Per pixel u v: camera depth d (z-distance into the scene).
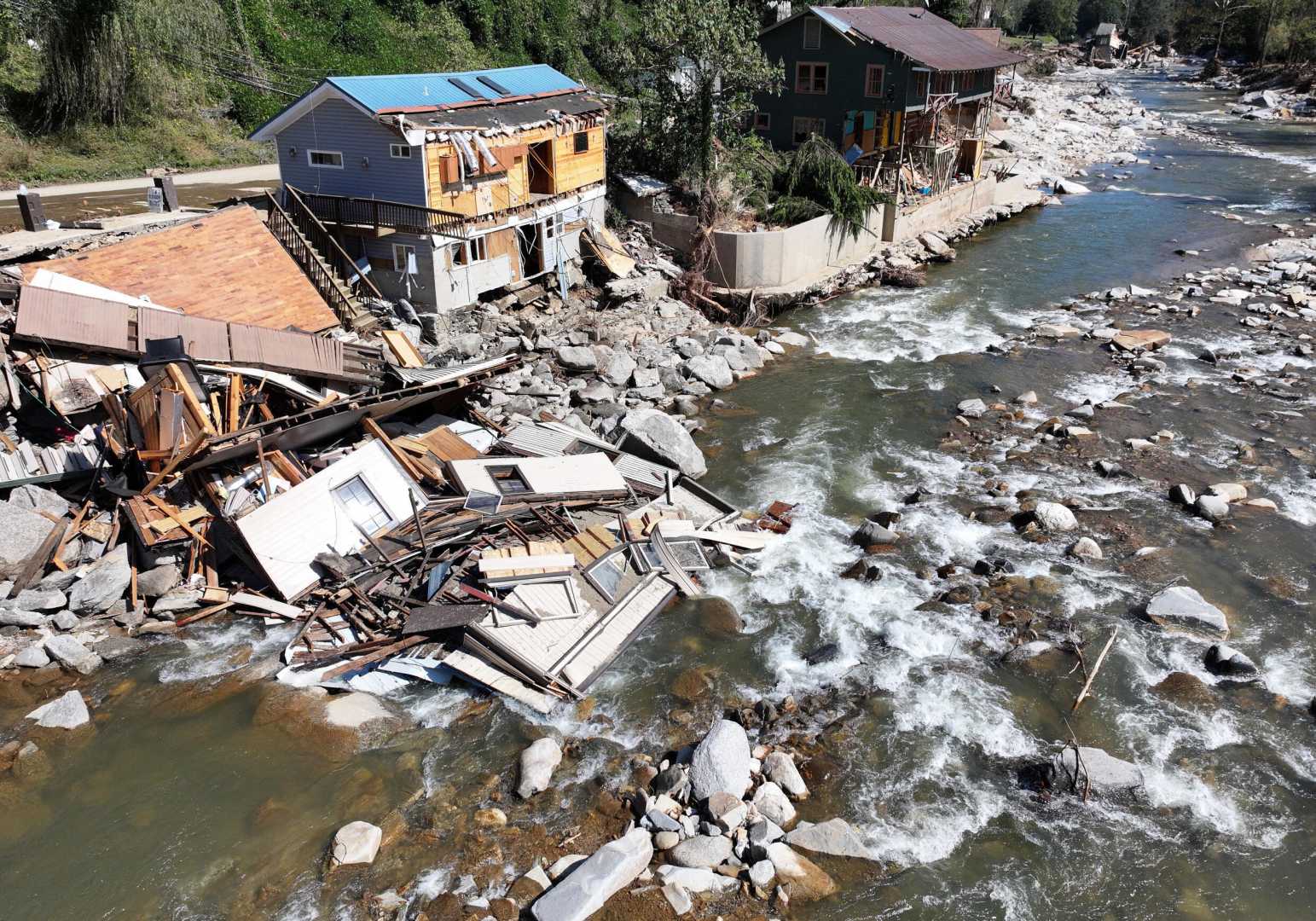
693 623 18.97
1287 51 105.88
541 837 14.07
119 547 19.72
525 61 66.00
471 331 30.58
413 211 29.34
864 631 18.72
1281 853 13.97
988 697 16.97
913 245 44.69
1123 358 32.59
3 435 20.81
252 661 17.67
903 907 13.06
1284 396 29.31
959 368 31.91
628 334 32.53
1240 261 43.47
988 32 76.94
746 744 15.32
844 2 70.94
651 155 42.00
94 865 13.62
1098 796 14.90
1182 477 24.56
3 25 41.47
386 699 16.84
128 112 43.06
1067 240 47.75
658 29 39.56
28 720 16.23
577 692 16.86
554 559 19.09
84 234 28.83
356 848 13.59
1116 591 19.91
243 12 51.53
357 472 20.36
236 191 37.53
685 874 13.28
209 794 14.84
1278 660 17.91
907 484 24.33
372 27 57.12
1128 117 85.06
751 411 28.66
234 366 22.92
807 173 41.00
